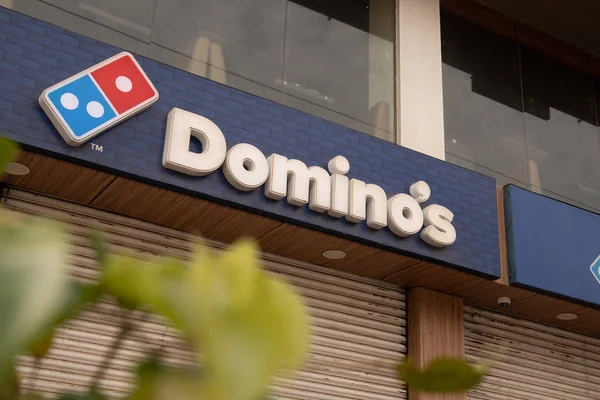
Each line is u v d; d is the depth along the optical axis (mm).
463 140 6293
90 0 4648
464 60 6699
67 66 4145
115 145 4141
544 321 6574
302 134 4938
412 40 6203
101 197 4496
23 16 4102
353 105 5641
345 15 5914
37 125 3930
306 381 5164
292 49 5469
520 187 5895
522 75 7023
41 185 4363
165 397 139
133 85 4254
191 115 4375
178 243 4898
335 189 4852
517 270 5566
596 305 5953
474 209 5559
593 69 7605
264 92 5199
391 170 5273
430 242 5188
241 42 5227
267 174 4602
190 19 5031
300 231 4852
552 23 7371
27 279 129
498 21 7152
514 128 6684
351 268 5504
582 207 6766
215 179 4441
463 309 6086
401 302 5809
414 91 6020
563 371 6570
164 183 4258
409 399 5438
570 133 7055
